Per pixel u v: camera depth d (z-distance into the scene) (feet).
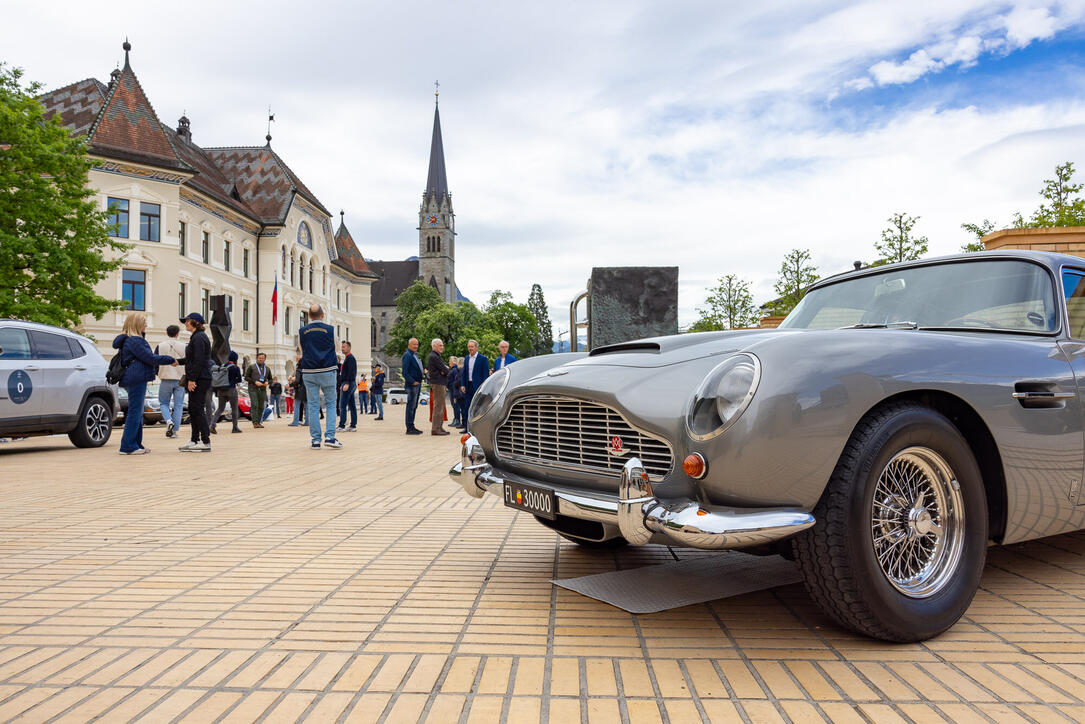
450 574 10.46
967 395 8.11
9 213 66.74
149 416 48.96
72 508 16.16
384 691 6.42
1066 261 10.49
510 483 9.49
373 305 369.50
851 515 7.13
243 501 17.15
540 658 7.18
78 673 6.86
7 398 27.78
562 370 9.36
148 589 9.70
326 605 8.98
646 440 7.94
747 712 5.97
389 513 15.48
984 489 8.34
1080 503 9.41
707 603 9.02
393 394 155.84
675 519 7.11
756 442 6.99
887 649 7.40
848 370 7.38
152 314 111.04
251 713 6.00
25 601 9.17
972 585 7.91
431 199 367.45
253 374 50.26
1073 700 6.17
